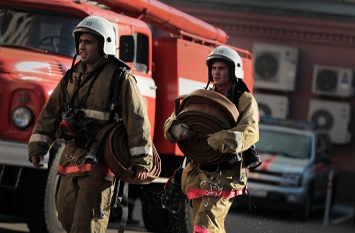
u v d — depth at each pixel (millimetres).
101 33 9109
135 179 9172
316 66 39750
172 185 10188
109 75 9180
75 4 13688
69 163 9180
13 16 13758
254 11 40000
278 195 24734
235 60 9766
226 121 9531
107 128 9117
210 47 16672
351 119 40031
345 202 39312
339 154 39969
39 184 12516
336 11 39781
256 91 40219
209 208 9641
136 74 14461
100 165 9086
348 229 25953
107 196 9273
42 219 12594
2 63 12641
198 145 9633
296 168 25094
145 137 9125
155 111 15281
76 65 9375
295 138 26562
